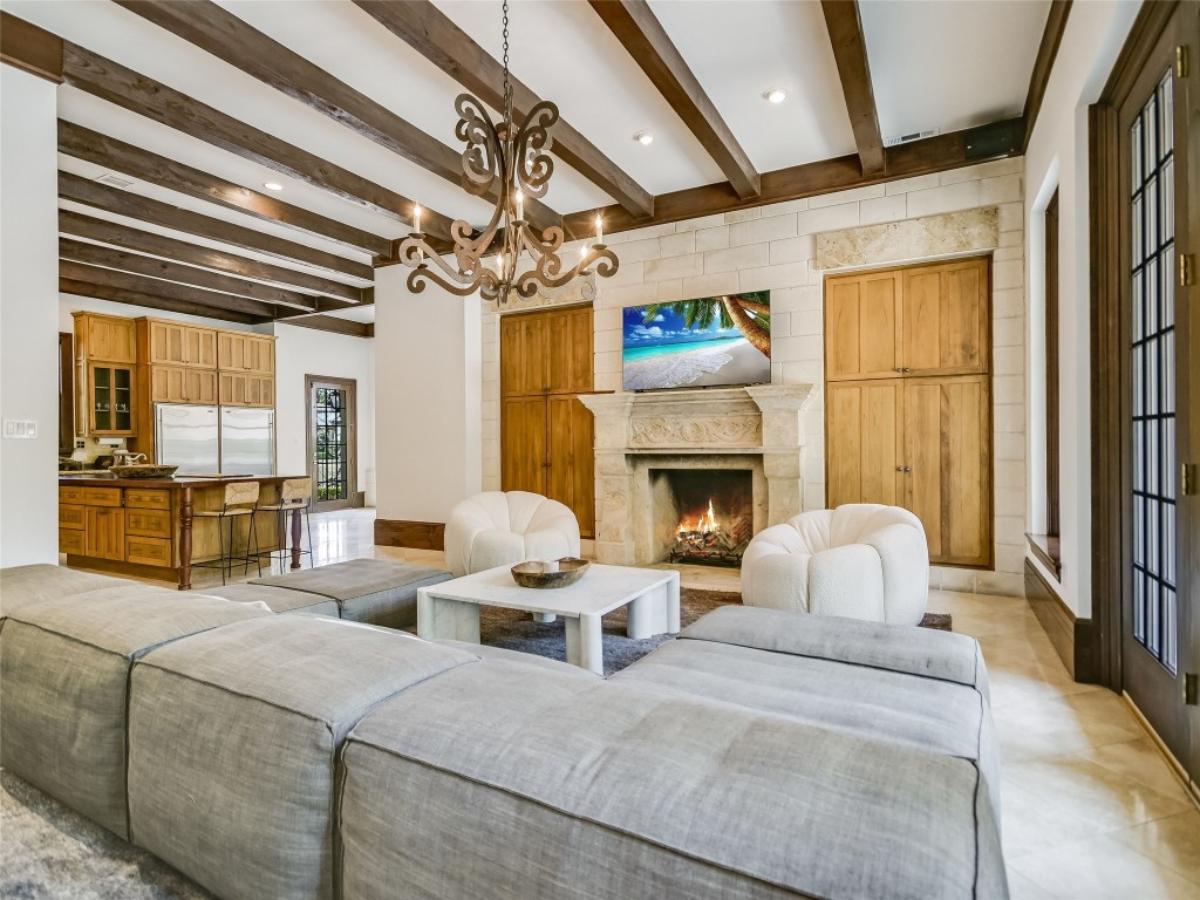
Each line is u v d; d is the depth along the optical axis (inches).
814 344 193.6
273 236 249.4
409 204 215.8
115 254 264.5
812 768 29.2
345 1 120.6
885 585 123.0
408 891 33.4
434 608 112.3
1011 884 60.3
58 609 58.2
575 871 28.7
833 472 193.0
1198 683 74.3
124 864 48.9
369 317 409.4
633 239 220.7
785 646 76.9
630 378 215.6
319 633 49.7
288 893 38.2
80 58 134.1
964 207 174.9
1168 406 87.4
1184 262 76.0
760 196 197.5
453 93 151.0
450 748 34.4
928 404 182.1
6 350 126.0
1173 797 75.0
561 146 165.0
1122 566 104.3
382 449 266.8
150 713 46.0
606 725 34.7
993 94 155.2
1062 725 93.7
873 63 141.0
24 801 57.1
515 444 246.7
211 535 211.6
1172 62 82.6
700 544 222.4
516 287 126.0
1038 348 161.3
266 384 365.7
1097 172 108.4
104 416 301.9
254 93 152.0
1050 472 160.2
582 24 126.5
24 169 128.0
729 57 137.6
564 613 99.0
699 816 27.6
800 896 24.4
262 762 39.3
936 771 28.6
